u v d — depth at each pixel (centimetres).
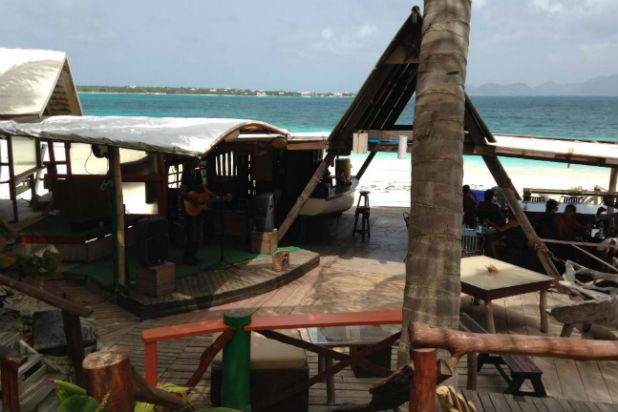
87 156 1145
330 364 512
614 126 8862
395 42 954
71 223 983
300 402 482
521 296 924
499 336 239
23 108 937
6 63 1016
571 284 761
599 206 1231
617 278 782
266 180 1281
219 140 815
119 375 187
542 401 425
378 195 2075
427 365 236
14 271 645
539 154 943
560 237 1017
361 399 535
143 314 778
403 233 1421
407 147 1046
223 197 1008
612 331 748
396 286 963
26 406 416
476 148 982
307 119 10250
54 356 492
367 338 514
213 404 484
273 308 841
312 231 1429
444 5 363
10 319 578
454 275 374
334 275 1028
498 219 1095
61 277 939
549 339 235
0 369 297
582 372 628
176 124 883
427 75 369
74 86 1259
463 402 312
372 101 1150
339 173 1549
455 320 380
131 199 1109
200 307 825
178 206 1092
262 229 1061
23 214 1255
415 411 240
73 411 178
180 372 600
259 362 462
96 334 579
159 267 813
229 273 949
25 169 1288
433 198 369
